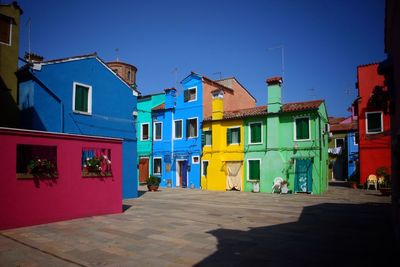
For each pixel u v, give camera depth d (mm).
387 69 8961
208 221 11469
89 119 17781
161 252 7355
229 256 7094
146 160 31703
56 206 10812
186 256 7062
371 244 8227
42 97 15461
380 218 12367
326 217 12531
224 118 26797
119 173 13344
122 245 7918
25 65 15266
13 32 15898
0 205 9320
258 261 6738
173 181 29688
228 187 26359
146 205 16156
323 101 24641
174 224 10781
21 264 6383
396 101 7805
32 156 11898
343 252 7449
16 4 16047
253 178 25391
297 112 23547
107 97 19000
